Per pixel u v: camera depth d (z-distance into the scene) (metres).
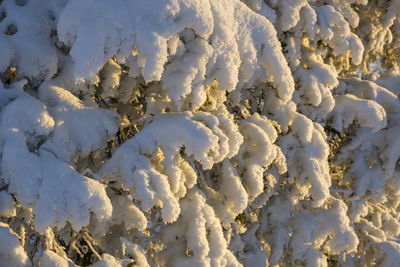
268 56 3.12
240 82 3.37
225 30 2.73
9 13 2.98
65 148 2.65
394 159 4.45
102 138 2.81
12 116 2.56
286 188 4.42
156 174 2.64
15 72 2.92
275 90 3.91
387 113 4.75
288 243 4.36
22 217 2.79
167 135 2.74
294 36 3.92
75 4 2.52
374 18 5.46
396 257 4.81
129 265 2.80
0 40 2.84
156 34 2.38
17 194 2.42
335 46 4.00
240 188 3.25
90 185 2.42
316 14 3.84
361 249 5.10
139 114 3.81
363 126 4.55
